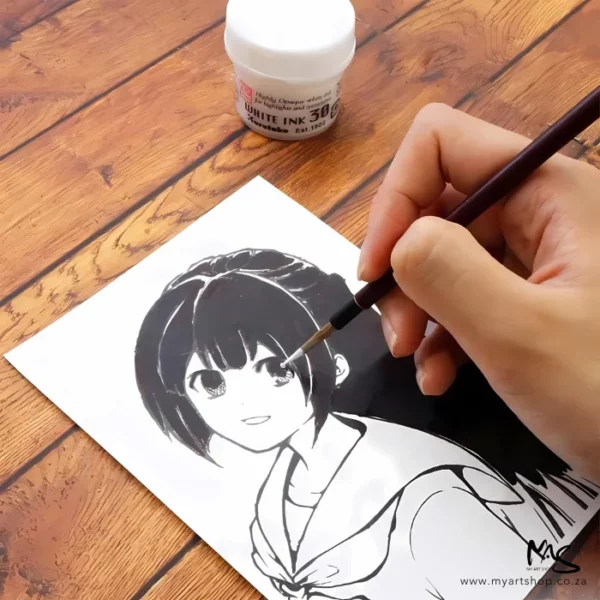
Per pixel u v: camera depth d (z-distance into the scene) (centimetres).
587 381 37
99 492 43
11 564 41
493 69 63
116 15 63
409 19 65
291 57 52
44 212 53
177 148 57
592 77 63
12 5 63
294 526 42
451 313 38
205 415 46
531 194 43
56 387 46
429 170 47
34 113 58
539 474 44
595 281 38
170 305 49
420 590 41
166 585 40
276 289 51
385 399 47
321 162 57
